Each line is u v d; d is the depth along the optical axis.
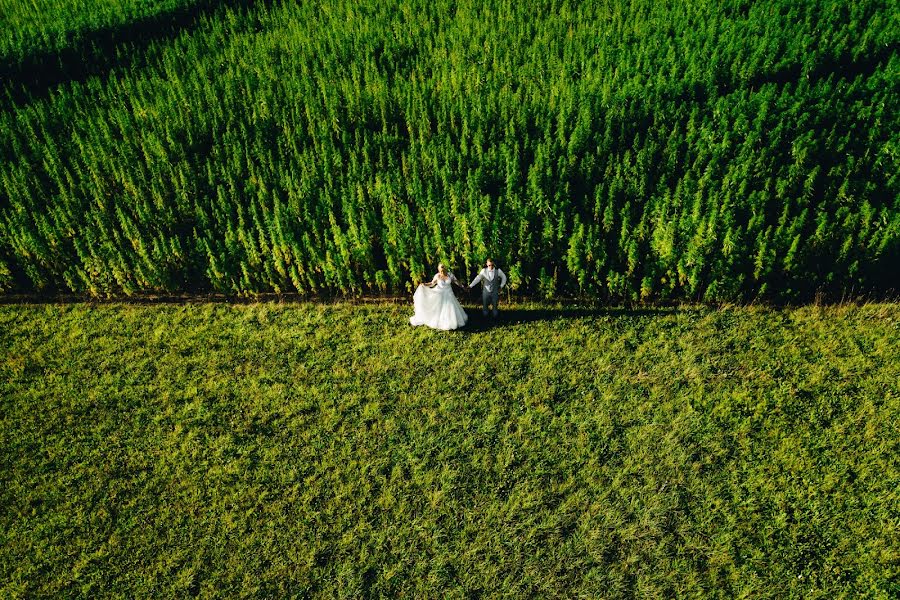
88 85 20.41
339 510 10.30
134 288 15.69
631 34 20.36
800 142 14.93
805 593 8.88
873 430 10.86
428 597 9.19
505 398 12.05
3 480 11.08
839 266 13.55
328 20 23.62
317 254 14.81
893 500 9.84
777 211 14.52
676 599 8.95
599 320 13.76
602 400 11.83
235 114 18.83
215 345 13.85
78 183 17.62
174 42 22.72
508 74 19.31
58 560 9.85
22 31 22.36
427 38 21.55
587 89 17.88
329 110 18.30
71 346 14.07
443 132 17.33
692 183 14.55
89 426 12.03
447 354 13.13
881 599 8.74
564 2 22.44
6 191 17.31
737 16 20.48
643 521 9.84
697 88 17.58
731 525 9.70
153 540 10.05
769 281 13.80
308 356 13.36
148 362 13.48
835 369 12.09
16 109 18.95
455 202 14.75
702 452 10.77
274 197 15.30
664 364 12.48
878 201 14.37
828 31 18.58
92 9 24.20
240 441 11.55
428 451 11.13
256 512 10.35
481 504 10.28
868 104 16.55
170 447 11.52
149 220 16.09
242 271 15.27
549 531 9.85
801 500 9.94
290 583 9.42
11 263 16.09
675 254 13.72
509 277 14.48
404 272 15.14
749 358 12.47
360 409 12.02
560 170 15.48
